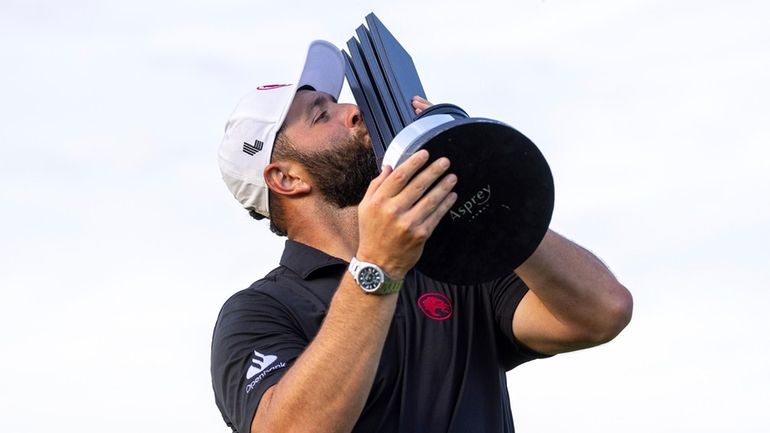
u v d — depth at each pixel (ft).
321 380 9.90
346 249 12.59
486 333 11.74
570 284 11.24
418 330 11.37
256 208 13.26
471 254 9.78
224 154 13.25
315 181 12.66
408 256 9.48
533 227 9.68
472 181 9.32
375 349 9.87
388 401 11.00
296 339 11.27
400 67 10.94
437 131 8.92
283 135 12.82
